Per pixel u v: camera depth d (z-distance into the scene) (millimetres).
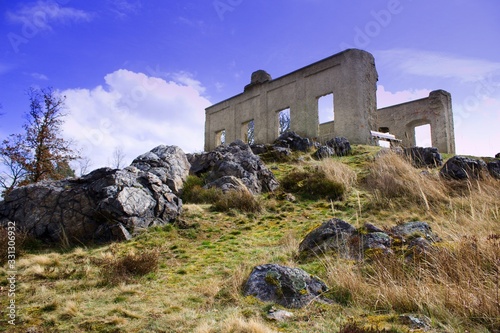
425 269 4133
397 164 11156
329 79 19531
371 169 11430
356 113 18125
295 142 16688
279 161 14742
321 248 5336
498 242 4461
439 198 8680
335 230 5523
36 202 7887
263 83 23531
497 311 3219
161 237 7211
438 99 25000
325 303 3809
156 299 4254
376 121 19234
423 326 3160
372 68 19375
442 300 3506
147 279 5031
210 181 11211
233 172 11031
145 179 8656
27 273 5328
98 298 4312
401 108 26953
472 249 4273
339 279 4113
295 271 4215
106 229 7289
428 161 12672
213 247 6562
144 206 7840
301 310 3682
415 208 8297
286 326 3330
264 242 6707
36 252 6684
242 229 7789
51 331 3414
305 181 11055
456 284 3717
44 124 18312
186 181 11172
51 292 4488
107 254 6156
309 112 20328
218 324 3428
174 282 4875
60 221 7531
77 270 5434
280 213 8930
